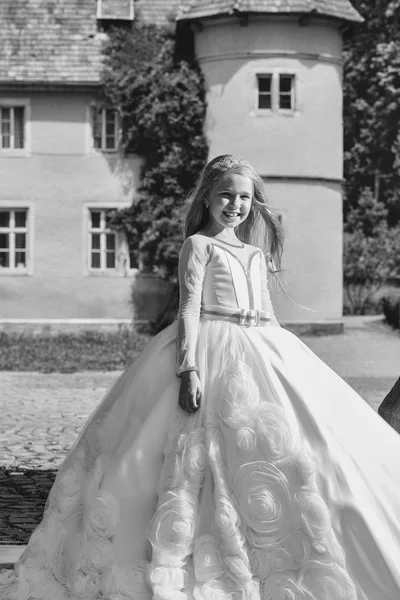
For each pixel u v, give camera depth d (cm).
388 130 4091
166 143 2738
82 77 2748
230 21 2695
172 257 2709
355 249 3725
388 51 3938
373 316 3566
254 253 478
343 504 412
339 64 2792
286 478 414
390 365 1966
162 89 2719
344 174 4497
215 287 461
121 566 421
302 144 2730
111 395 472
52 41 2825
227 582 407
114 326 2800
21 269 2805
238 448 418
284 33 2706
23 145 2806
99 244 2816
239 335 451
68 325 2797
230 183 465
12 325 2791
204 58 2738
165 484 423
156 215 2748
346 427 437
